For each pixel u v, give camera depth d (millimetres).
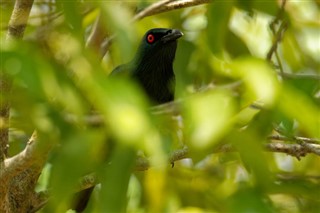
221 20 10633
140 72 12969
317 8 14172
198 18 14820
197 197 13234
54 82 5855
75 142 5945
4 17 11945
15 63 5633
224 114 5887
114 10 6477
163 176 11664
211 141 5750
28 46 5938
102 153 6715
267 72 6086
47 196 10438
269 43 14281
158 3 11938
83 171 6043
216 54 10930
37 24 12625
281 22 13164
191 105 5984
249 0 12609
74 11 7445
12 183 10359
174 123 7758
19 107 6258
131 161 5926
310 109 6203
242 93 6621
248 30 14438
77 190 9445
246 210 6402
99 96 5738
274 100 6039
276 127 8023
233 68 6348
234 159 13367
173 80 13258
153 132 5941
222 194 12844
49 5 12617
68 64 6434
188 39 14547
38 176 10383
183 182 13539
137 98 5785
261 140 6992
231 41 14344
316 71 14367
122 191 5980
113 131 5875
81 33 7414
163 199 11836
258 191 6508
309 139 10016
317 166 13922
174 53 13133
